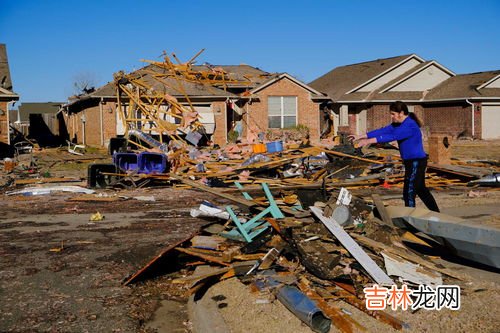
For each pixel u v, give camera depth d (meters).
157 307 5.68
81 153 28.77
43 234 9.02
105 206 12.16
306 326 4.61
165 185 15.78
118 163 16.19
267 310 4.97
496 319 4.63
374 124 39.50
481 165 17.84
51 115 50.03
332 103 40.94
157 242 8.31
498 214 9.78
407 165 7.55
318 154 16.61
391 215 6.62
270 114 34.59
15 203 12.70
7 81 29.47
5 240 8.57
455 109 38.06
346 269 5.46
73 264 7.12
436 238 6.21
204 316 4.97
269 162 15.92
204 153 19.03
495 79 37.56
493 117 37.78
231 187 14.83
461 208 10.62
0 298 5.82
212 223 7.38
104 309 5.54
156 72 32.94
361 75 42.97
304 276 5.52
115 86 29.72
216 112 32.72
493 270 6.04
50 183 16.73
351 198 6.60
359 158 15.42
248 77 37.31
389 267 5.49
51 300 5.78
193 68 38.72
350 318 4.68
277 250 5.96
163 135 29.30
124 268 6.94
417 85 40.62
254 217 6.95
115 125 31.30
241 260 6.08
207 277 5.69
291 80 34.69
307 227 6.23
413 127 7.46
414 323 4.61
